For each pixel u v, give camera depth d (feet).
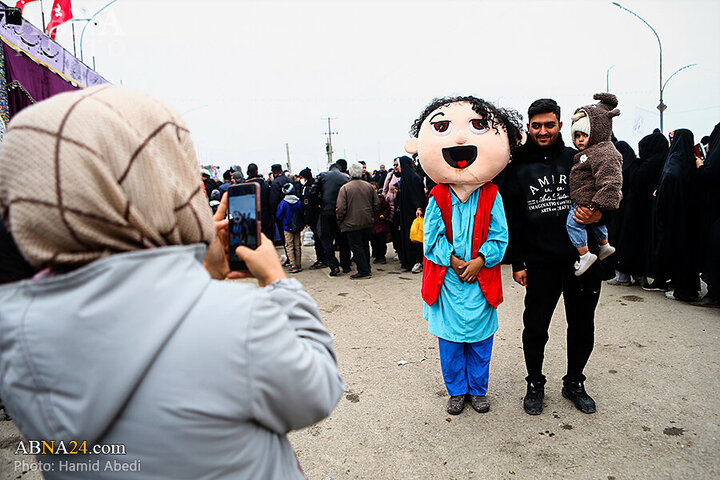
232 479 2.46
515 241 9.39
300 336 2.86
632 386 10.07
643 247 17.07
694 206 15.19
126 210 2.27
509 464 7.75
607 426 8.67
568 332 9.40
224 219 3.68
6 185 2.22
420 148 9.21
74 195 2.15
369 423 9.20
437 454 8.12
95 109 2.28
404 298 17.92
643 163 16.75
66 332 2.17
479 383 9.39
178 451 2.31
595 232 8.80
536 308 9.12
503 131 8.92
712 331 12.82
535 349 9.20
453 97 9.32
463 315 8.96
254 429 2.56
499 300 9.14
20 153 2.18
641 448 7.97
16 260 4.39
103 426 2.20
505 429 8.77
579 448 8.07
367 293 19.04
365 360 12.21
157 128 2.45
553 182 8.78
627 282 18.21
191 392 2.28
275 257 3.27
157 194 2.35
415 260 22.40
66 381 2.19
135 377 2.19
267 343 2.40
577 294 8.98
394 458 8.07
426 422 9.15
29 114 2.26
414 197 21.47
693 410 9.00
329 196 22.36
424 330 14.21
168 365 2.27
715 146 14.53
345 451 8.33
